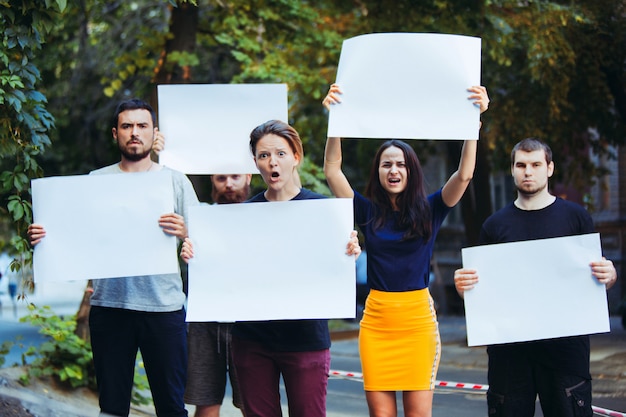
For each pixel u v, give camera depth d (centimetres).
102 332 593
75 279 552
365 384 546
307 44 1567
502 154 1936
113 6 2034
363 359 546
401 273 543
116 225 554
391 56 552
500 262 543
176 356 596
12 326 2067
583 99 1709
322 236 522
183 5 1308
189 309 521
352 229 521
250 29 1545
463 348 1617
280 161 518
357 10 1645
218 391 649
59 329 898
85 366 877
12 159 758
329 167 570
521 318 539
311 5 1603
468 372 1312
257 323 522
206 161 699
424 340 540
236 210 527
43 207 555
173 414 600
